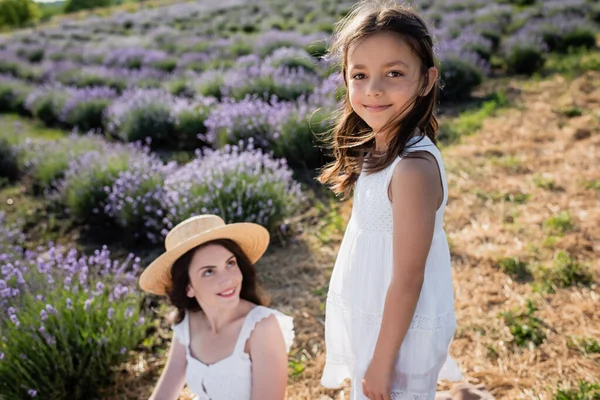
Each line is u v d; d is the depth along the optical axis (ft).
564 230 14.35
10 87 43.60
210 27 76.84
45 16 186.80
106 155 20.92
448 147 22.56
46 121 37.35
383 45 5.24
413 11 5.52
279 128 21.52
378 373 5.58
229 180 16.38
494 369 9.75
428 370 5.96
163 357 11.65
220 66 40.42
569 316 10.88
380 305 5.94
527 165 19.20
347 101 6.40
